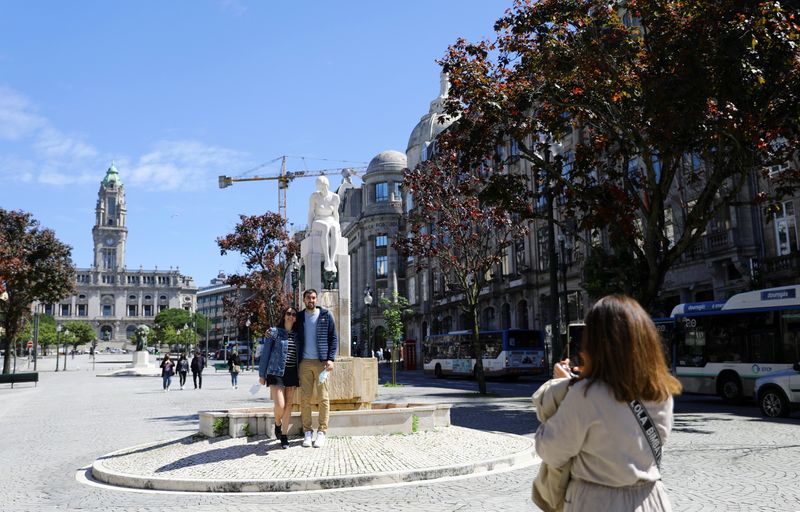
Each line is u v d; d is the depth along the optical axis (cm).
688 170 2998
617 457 253
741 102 1563
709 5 1512
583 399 256
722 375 2061
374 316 7856
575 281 4103
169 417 1909
